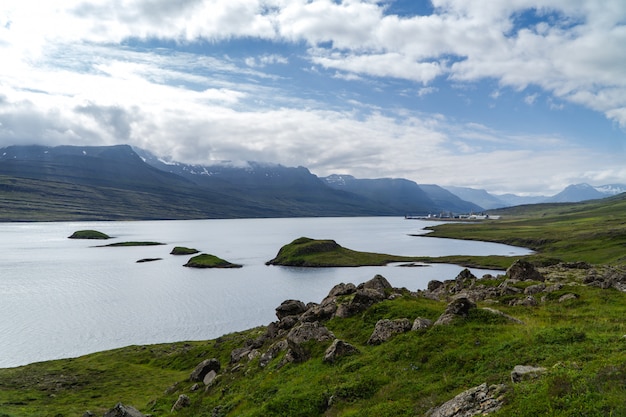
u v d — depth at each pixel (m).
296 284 177.00
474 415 19.22
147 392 65.69
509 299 52.78
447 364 28.50
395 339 35.66
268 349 47.59
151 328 117.75
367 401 26.81
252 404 33.31
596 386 17.17
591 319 36.16
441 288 75.88
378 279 62.91
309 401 28.94
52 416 53.09
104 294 157.88
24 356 96.81
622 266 87.69
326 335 42.91
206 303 144.38
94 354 93.44
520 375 21.16
